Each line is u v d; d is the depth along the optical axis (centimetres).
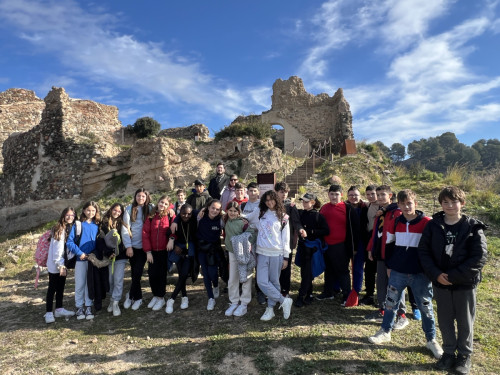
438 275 331
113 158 1605
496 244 730
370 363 343
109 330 464
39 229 1508
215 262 524
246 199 638
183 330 449
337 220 504
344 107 2034
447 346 336
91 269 515
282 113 2169
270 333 419
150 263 543
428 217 379
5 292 667
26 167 1800
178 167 1495
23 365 373
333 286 540
